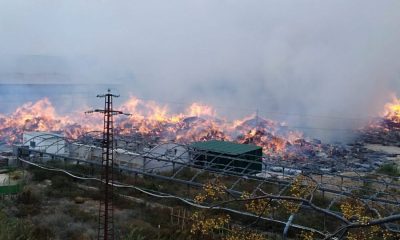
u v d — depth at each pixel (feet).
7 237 51.90
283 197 24.23
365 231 25.26
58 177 98.84
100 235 62.90
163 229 66.49
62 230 65.57
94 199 85.92
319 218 68.08
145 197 87.56
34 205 79.15
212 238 55.47
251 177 83.61
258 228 67.41
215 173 91.35
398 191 91.15
